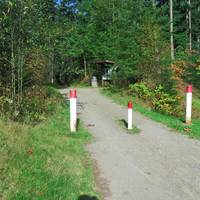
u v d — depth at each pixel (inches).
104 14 1277.1
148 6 1237.1
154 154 320.5
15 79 430.9
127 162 293.3
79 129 410.9
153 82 730.2
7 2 390.9
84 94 840.3
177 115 626.2
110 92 828.0
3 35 400.8
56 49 557.0
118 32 983.0
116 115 532.4
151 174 264.1
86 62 1386.6
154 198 218.8
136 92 735.7
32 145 291.9
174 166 285.1
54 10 854.5
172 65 867.4
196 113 653.9
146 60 773.9
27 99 444.5
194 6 1788.9
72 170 253.4
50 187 209.9
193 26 1795.0
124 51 829.2
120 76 827.4
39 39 446.3
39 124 402.9
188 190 233.6
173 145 356.5
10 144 275.3
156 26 860.0
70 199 203.0
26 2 405.4
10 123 348.5
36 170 234.5
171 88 697.6
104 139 375.2
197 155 320.2
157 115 548.1
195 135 404.2
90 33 1320.1
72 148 322.0
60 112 503.2
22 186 206.8
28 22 416.2
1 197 191.2
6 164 235.1
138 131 419.8
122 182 245.4
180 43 1577.3
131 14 1079.6
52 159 266.1
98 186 236.4
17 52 416.5
